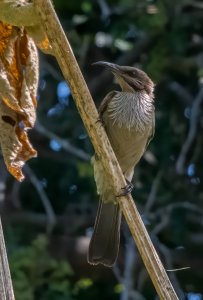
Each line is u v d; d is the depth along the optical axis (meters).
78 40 14.36
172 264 14.58
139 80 9.23
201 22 14.12
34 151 5.97
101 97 14.88
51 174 14.91
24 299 12.01
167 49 13.78
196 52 14.41
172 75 14.71
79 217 14.83
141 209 14.01
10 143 5.90
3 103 5.94
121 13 13.73
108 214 8.55
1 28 5.94
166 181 14.26
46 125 14.45
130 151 9.02
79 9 14.09
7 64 5.90
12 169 5.89
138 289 13.65
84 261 14.34
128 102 8.95
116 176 5.88
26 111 5.93
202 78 13.95
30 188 15.07
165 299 5.55
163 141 14.19
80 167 13.50
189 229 14.60
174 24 13.72
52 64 14.95
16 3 5.70
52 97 14.62
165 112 14.44
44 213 15.03
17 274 12.10
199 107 14.63
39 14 5.62
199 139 14.48
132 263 13.20
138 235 5.74
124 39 14.05
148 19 13.37
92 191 14.36
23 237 14.26
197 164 14.62
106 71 14.73
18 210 14.45
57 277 12.66
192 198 14.32
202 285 14.98
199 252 14.67
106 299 14.78
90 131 5.88
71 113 14.59
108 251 8.38
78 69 5.72
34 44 6.02
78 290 14.70
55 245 14.26
